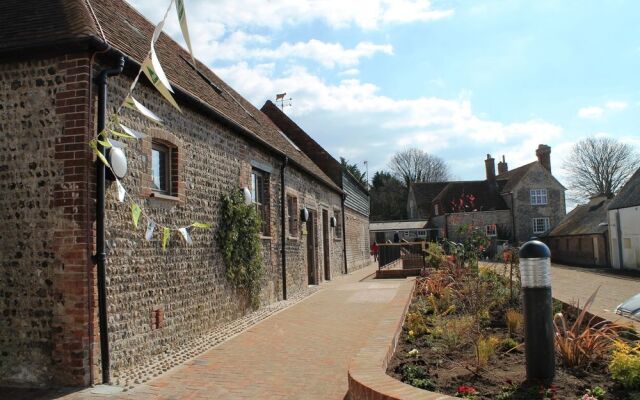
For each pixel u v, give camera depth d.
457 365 5.62
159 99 8.19
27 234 6.48
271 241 13.64
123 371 6.87
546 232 43.66
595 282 21.50
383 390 4.16
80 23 6.62
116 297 6.84
